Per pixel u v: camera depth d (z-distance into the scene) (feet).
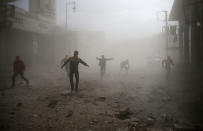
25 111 13.88
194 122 11.37
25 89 23.09
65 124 11.33
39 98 17.92
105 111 13.88
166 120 11.94
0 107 14.83
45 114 13.20
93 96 18.74
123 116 12.76
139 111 14.03
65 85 26.18
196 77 28.04
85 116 12.73
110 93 20.27
